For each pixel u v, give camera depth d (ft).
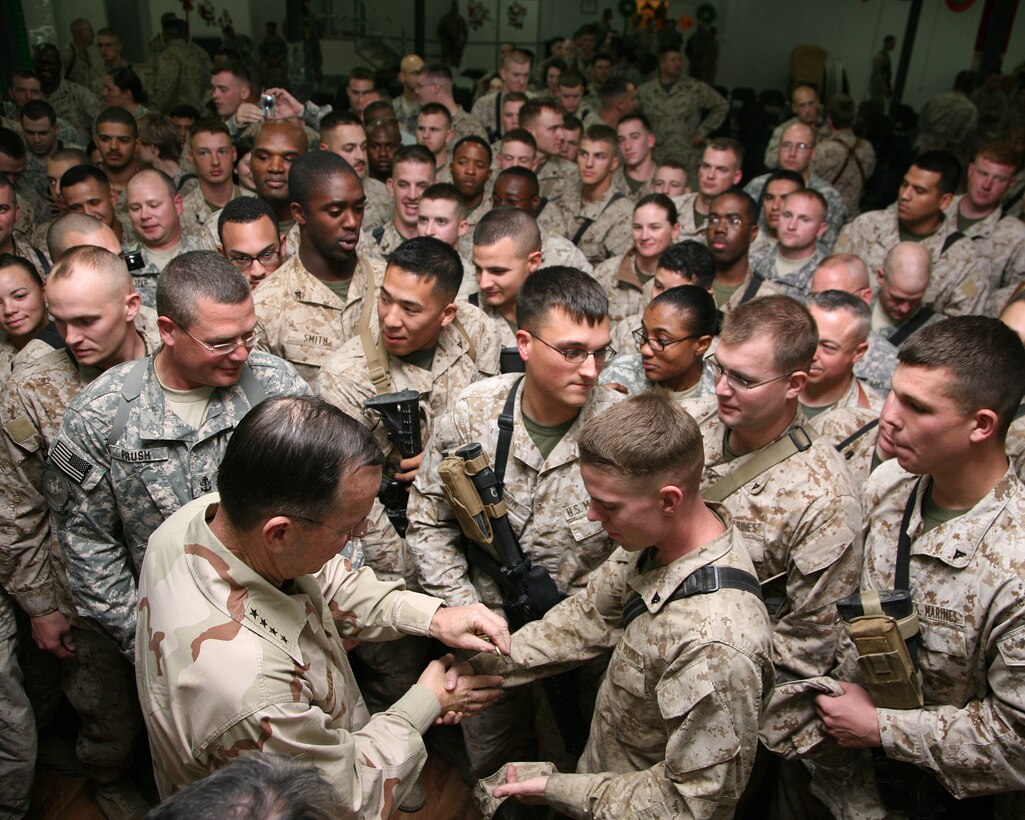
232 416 5.47
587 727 5.89
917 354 4.26
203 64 27.58
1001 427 4.26
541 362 5.28
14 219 10.13
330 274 8.44
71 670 6.51
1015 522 4.33
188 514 4.00
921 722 4.47
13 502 5.93
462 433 5.82
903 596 4.54
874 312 10.28
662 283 8.44
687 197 15.03
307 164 7.89
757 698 3.96
